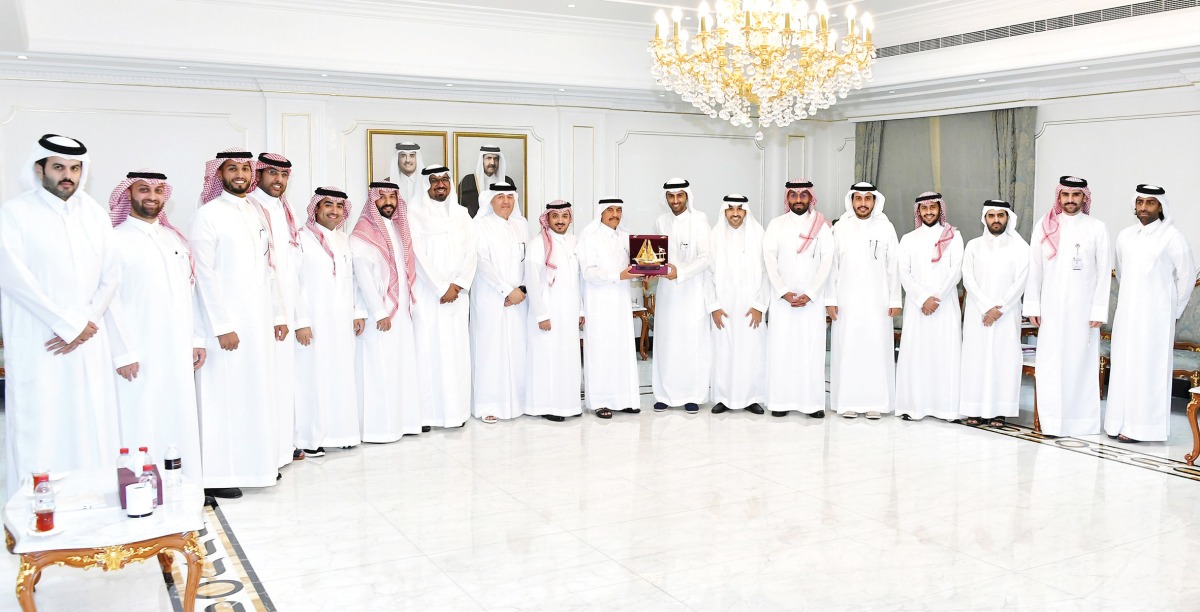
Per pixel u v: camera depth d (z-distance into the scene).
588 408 7.13
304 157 8.09
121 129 7.55
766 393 7.05
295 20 7.25
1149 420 6.12
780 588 3.79
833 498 4.96
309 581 3.86
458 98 8.64
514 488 5.13
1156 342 6.09
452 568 4.00
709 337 7.07
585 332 6.90
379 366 6.04
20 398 4.20
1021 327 7.32
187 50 6.96
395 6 7.49
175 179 7.76
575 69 8.27
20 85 7.21
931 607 3.61
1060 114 8.36
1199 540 4.34
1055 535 4.40
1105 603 3.64
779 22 5.20
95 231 4.27
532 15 7.92
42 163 4.14
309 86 8.02
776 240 6.84
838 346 6.94
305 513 4.71
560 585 3.82
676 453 5.87
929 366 6.78
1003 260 6.47
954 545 4.27
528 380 6.79
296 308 5.52
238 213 4.97
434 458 5.74
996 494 5.04
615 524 4.55
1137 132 7.84
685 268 6.88
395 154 8.45
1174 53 6.57
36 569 3.05
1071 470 5.51
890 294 6.84
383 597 3.71
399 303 6.15
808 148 10.52
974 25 7.56
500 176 7.74
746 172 10.29
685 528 4.49
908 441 6.19
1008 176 8.70
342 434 5.84
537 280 6.61
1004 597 3.70
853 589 3.77
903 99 9.12
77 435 4.23
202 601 3.66
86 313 4.20
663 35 5.48
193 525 3.25
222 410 4.95
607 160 9.58
